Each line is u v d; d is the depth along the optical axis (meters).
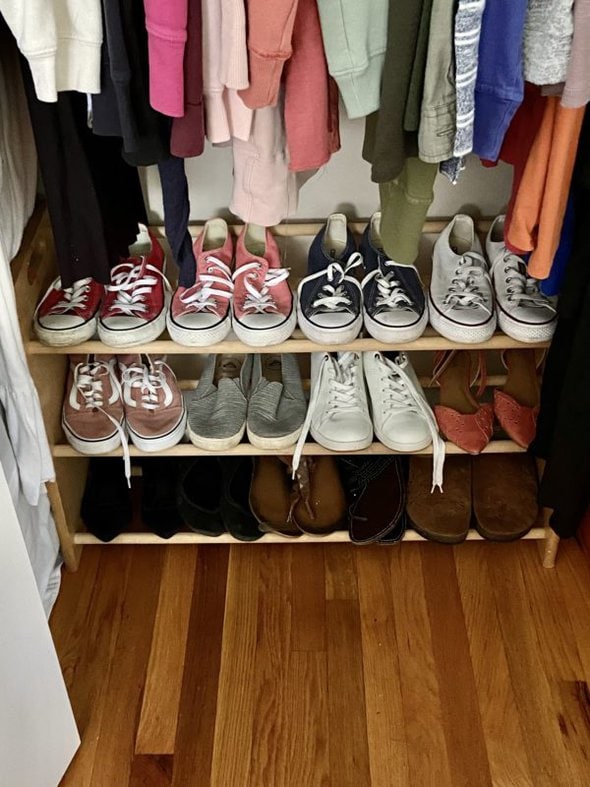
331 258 1.49
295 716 1.45
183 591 1.63
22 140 1.29
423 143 1.02
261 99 1.01
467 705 1.47
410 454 1.61
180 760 1.40
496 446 1.56
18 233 1.30
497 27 0.96
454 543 1.61
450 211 1.62
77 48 0.98
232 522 1.61
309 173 1.31
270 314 1.41
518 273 1.46
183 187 1.17
